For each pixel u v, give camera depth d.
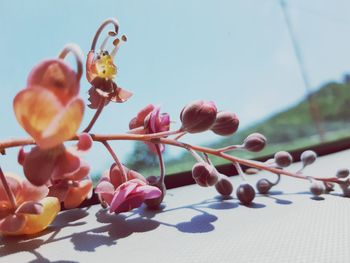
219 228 0.08
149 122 0.09
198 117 0.08
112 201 0.08
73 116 0.06
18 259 0.07
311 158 0.11
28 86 0.06
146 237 0.07
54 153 0.06
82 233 0.08
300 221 0.08
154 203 0.10
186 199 0.11
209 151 0.10
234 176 0.14
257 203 0.10
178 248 0.07
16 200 0.07
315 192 0.10
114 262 0.06
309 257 0.06
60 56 0.06
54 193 0.08
